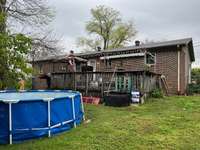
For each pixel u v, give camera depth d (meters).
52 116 6.28
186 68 19.28
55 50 14.55
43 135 6.05
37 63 25.64
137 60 20.05
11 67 7.99
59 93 9.80
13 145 5.48
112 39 40.22
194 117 8.57
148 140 5.78
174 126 7.20
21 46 7.90
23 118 5.84
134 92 12.61
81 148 5.19
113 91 13.34
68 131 6.59
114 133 6.35
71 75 15.88
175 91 18.52
